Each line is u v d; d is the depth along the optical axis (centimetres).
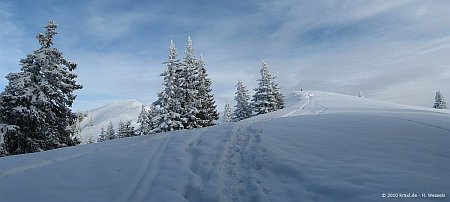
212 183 783
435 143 1002
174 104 3553
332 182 732
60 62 2530
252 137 1230
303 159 905
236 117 5956
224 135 1321
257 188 749
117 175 865
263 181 796
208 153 1039
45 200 721
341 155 928
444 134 1107
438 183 698
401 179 724
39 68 2412
